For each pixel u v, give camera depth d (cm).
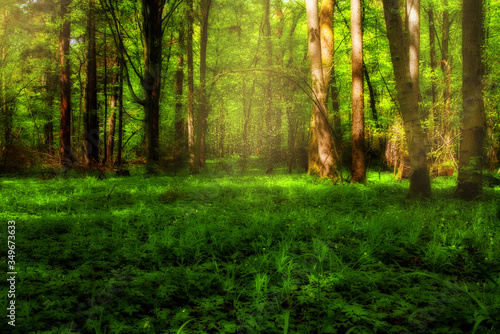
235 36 2375
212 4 2092
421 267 457
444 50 2009
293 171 2144
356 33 1404
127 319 316
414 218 680
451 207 822
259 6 2438
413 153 1005
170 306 349
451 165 1652
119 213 789
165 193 1079
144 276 401
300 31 2497
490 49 1268
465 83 968
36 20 2041
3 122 1980
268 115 2111
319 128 1554
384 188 1238
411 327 302
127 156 2509
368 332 290
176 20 1906
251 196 1055
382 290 383
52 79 2317
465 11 954
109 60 2347
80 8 1923
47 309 319
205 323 310
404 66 987
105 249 516
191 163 1958
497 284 340
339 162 1449
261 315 322
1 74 2045
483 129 958
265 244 529
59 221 674
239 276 423
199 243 525
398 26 979
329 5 1633
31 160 2164
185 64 2272
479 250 504
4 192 1086
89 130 2072
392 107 1692
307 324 307
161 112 2356
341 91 2331
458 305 332
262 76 2044
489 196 963
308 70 1906
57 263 456
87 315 315
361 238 577
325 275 409
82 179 1588
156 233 592
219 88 2225
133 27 2017
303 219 707
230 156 3422
